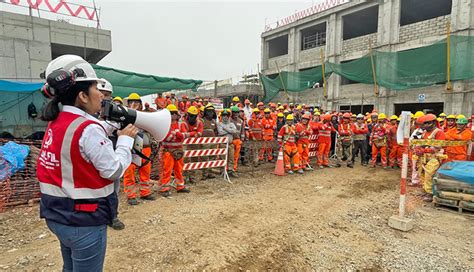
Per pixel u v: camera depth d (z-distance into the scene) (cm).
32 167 560
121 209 505
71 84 141
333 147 1169
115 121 168
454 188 521
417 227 450
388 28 1803
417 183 712
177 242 377
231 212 498
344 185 716
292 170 873
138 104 525
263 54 2745
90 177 144
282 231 421
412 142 643
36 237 395
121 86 1009
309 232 421
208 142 699
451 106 1494
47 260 329
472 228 448
